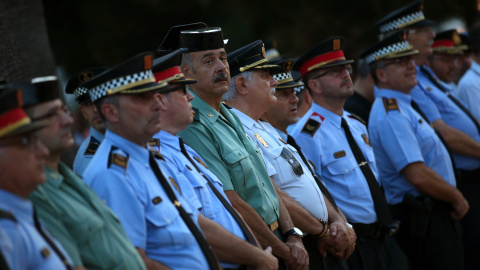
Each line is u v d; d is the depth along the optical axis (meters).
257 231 6.90
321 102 9.13
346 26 19.47
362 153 9.15
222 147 7.00
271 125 8.60
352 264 8.80
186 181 6.22
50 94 4.95
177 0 17.22
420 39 11.57
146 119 5.57
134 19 17.38
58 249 4.59
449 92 12.01
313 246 7.99
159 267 5.43
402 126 10.11
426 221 10.20
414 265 10.52
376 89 10.59
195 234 5.71
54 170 5.06
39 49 10.50
